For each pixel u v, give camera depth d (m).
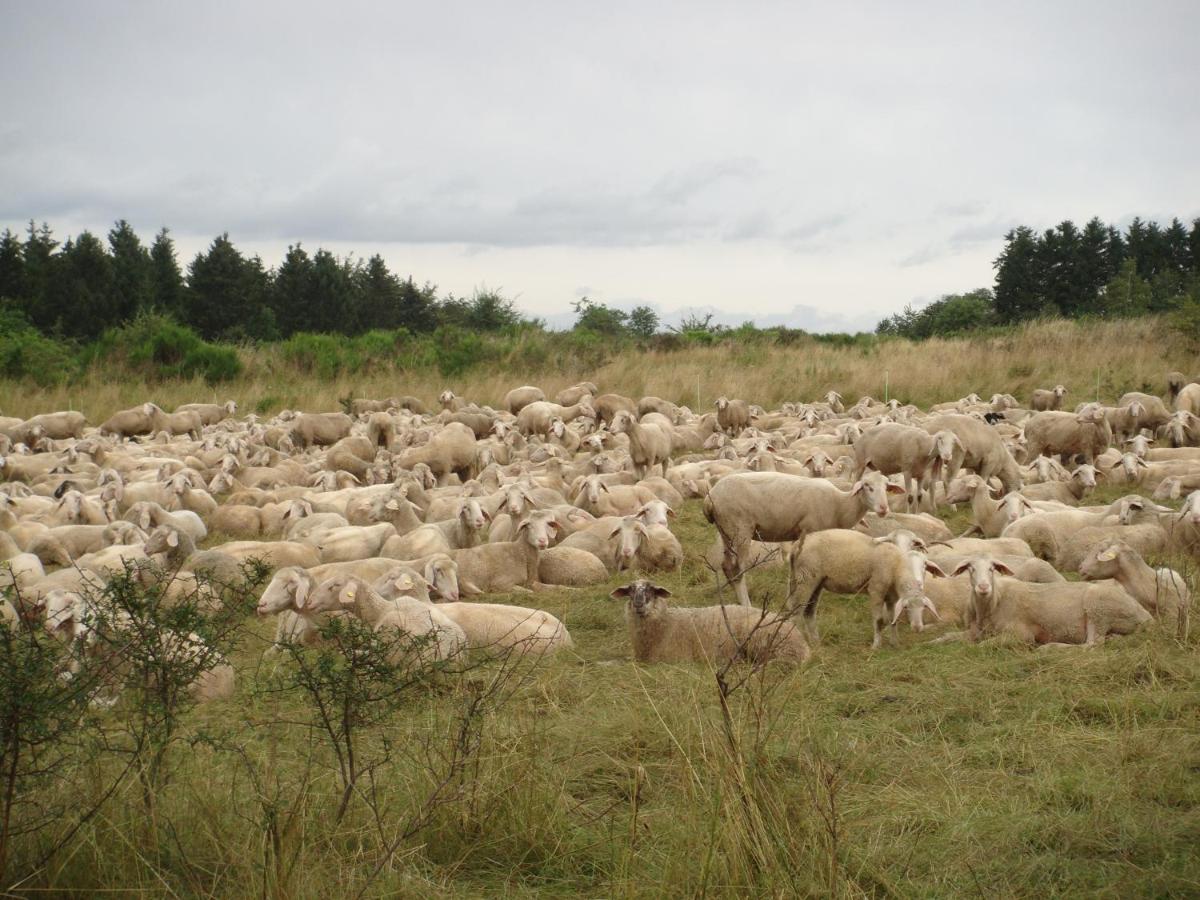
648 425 19.34
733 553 11.90
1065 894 5.12
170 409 31.67
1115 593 9.29
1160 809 5.91
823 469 17.69
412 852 5.45
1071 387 28.42
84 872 5.07
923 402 29.44
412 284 79.62
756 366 34.25
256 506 17.08
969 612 10.05
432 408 31.38
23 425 26.22
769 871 5.00
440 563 11.28
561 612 11.13
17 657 5.22
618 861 5.46
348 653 6.05
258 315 70.94
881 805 6.07
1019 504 14.05
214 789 5.90
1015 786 6.35
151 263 74.81
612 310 55.91
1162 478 17.22
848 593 10.13
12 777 5.01
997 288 81.88
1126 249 87.38
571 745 7.03
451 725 6.54
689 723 6.78
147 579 10.74
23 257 71.00
